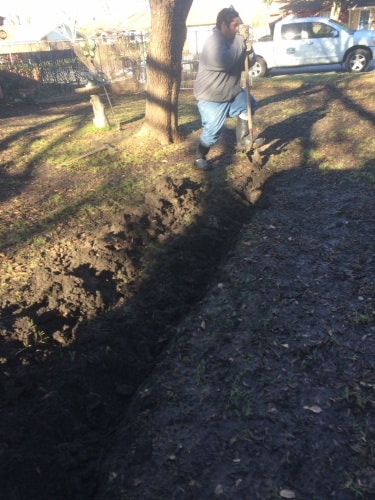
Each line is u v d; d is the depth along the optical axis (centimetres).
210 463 227
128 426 254
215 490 215
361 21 3059
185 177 582
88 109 1323
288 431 240
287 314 328
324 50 1741
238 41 535
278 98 1137
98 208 528
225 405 259
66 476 231
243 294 356
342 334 304
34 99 1595
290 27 1752
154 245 434
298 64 1778
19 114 1372
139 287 378
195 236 439
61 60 1952
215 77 547
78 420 264
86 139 874
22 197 594
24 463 228
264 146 706
